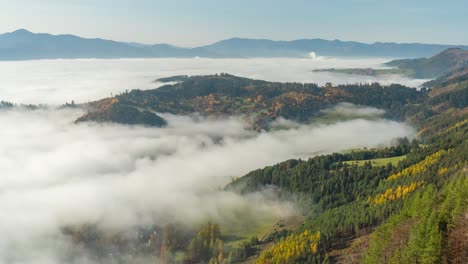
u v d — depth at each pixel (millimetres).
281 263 131625
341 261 121375
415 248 81125
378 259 95812
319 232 139000
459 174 141250
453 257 72375
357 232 136000
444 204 87125
